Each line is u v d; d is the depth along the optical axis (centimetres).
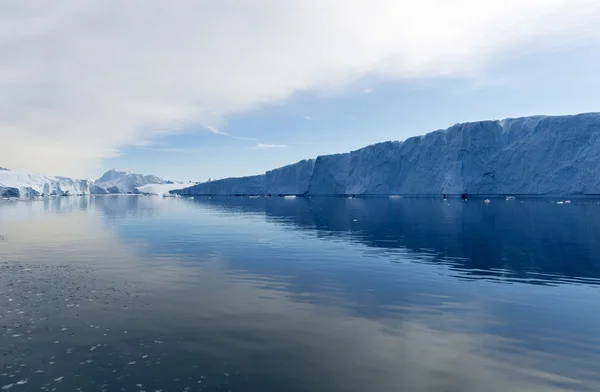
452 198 8556
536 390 596
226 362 684
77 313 946
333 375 638
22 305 1012
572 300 1048
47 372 655
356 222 3500
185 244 2136
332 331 826
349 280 1284
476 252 1831
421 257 1711
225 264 1560
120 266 1520
